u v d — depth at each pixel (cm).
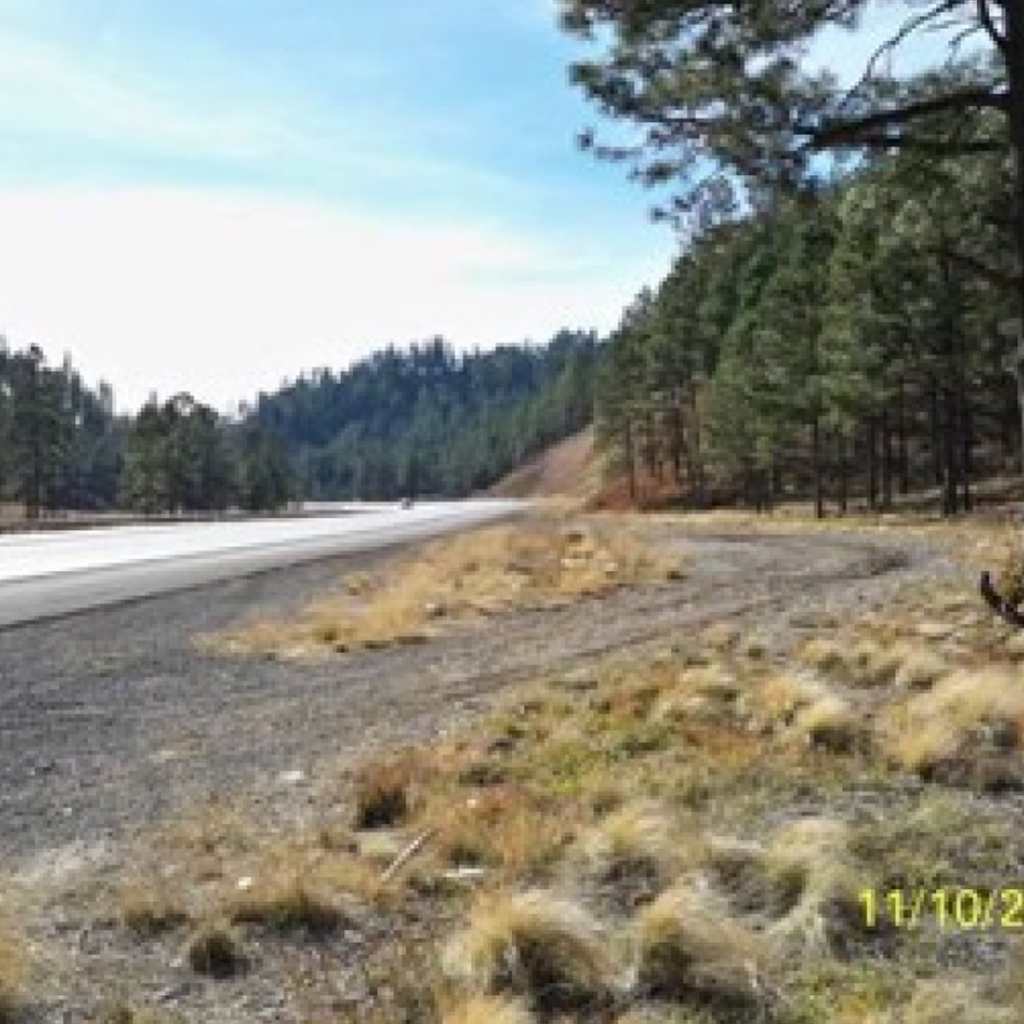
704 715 1298
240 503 16775
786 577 3138
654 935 675
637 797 992
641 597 2956
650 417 10562
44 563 4831
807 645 1644
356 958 740
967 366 5119
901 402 5806
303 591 3469
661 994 659
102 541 6762
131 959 754
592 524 7575
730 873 793
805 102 1102
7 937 736
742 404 8100
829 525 5788
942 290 4922
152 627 2684
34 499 12812
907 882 775
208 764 1345
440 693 1708
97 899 874
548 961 671
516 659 2002
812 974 671
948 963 678
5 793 1265
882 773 1027
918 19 1111
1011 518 4534
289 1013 669
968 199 1191
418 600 2933
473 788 1088
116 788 1256
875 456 6875
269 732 1515
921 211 1197
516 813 960
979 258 1316
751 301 8794
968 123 1152
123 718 1673
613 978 668
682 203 1161
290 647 2350
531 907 693
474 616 2777
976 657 1418
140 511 14950
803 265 6719
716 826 913
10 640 2478
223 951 740
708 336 9619
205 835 1021
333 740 1425
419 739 1365
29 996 697
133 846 1016
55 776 1334
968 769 995
